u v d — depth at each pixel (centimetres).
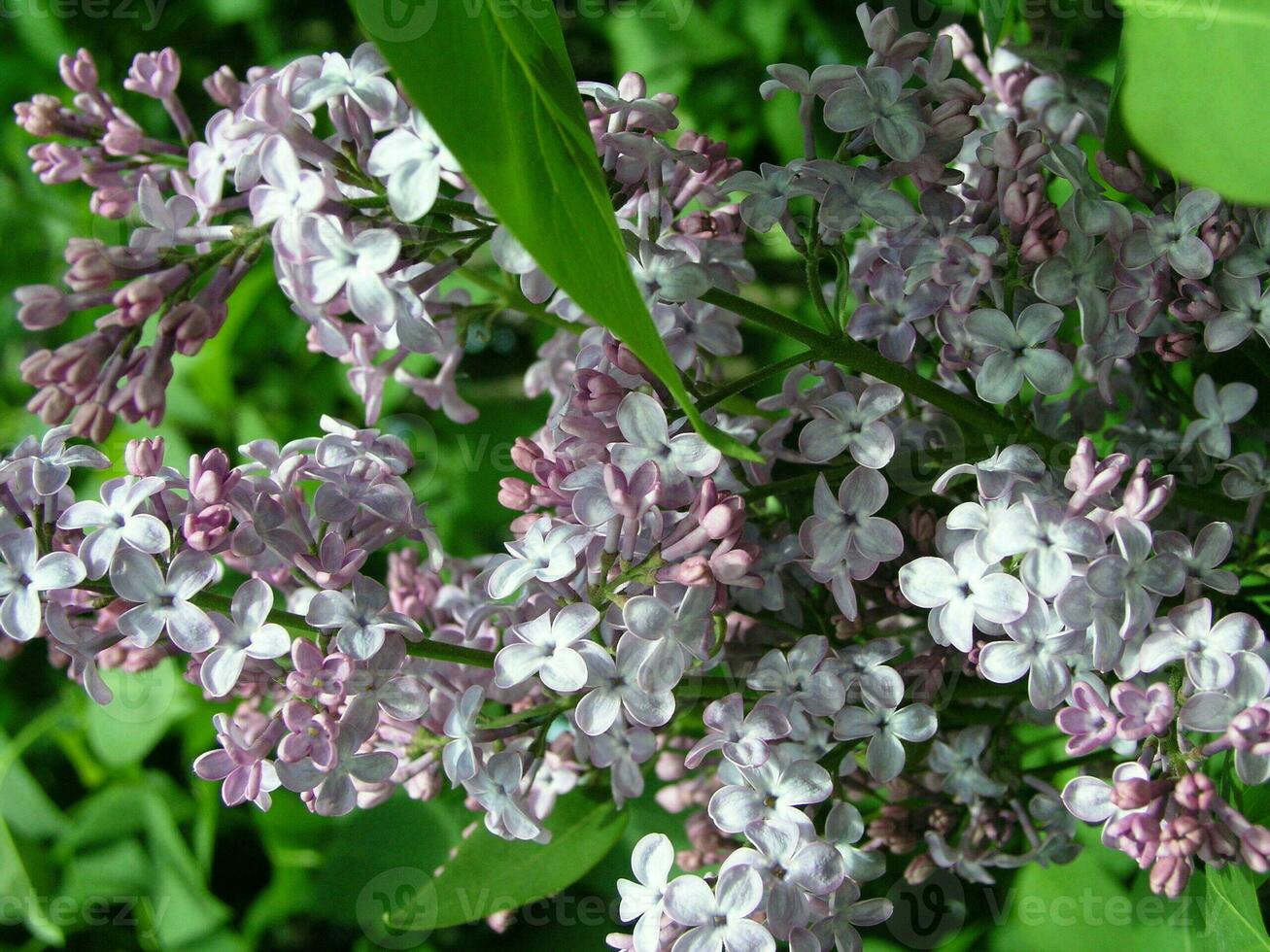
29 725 37
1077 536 20
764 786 22
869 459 22
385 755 22
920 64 23
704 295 22
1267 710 20
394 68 17
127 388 19
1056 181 28
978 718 25
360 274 20
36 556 21
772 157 35
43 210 41
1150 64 20
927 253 23
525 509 23
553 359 27
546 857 26
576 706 23
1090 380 25
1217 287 22
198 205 21
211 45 40
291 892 35
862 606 24
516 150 18
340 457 23
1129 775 21
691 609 21
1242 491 23
